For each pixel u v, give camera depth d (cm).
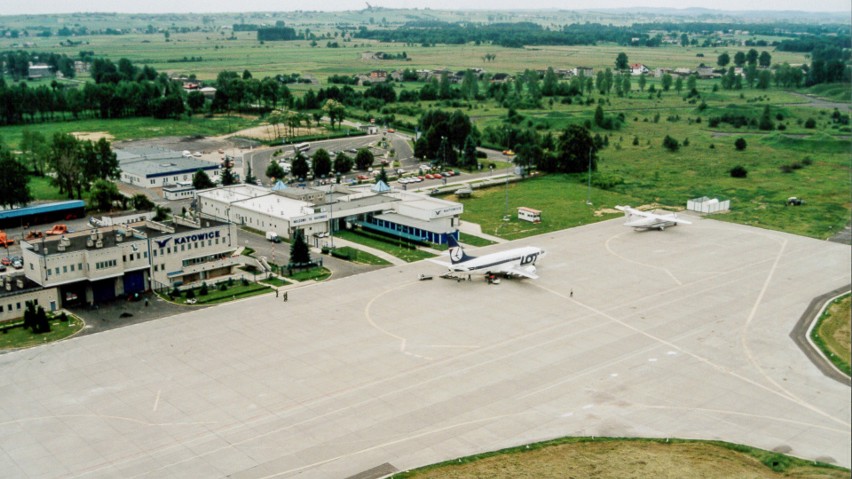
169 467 9631
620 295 16112
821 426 10631
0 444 10200
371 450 10012
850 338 13850
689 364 12694
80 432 10506
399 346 13388
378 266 18212
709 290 16450
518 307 15388
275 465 9662
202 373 12331
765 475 9312
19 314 14775
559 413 11019
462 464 9612
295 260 17862
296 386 11850
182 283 16875
